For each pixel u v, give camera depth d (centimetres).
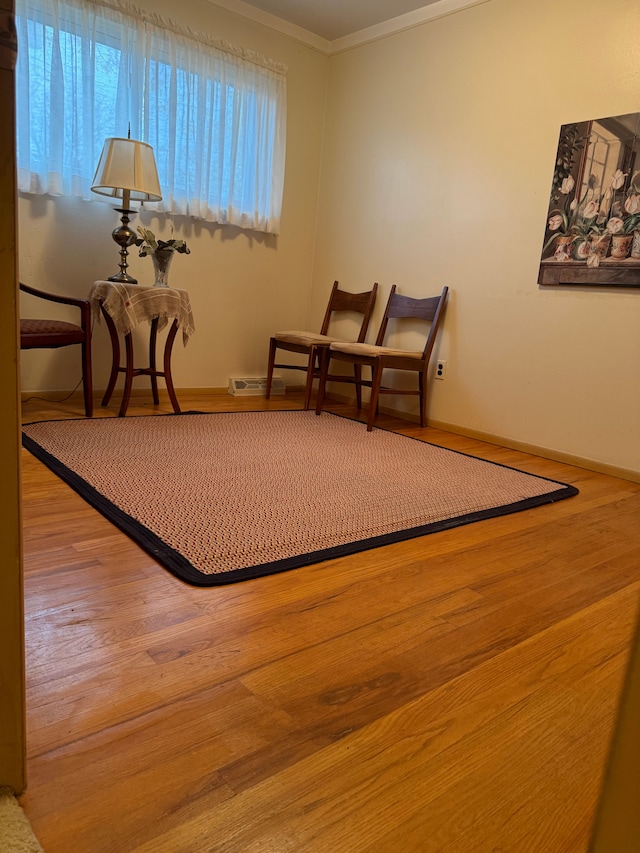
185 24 314
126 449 224
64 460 204
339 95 380
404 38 338
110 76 293
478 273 308
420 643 113
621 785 42
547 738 90
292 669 101
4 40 57
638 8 241
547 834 73
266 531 158
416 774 80
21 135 270
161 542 145
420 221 336
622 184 249
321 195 398
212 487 190
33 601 116
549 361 280
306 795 75
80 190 291
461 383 320
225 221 348
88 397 270
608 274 255
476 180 306
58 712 86
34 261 288
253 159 352
